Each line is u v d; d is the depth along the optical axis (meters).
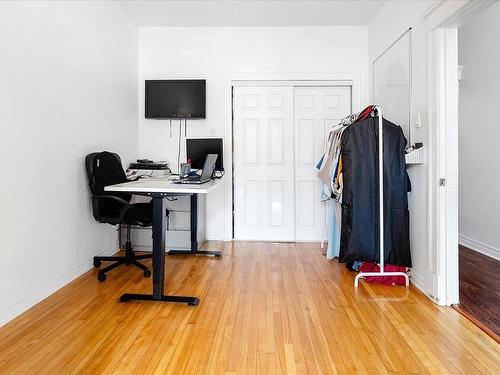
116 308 2.28
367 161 2.74
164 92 4.11
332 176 3.15
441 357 1.71
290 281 2.82
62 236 2.66
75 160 2.84
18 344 1.82
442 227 2.34
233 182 4.25
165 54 4.19
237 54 4.16
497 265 3.25
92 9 3.09
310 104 4.22
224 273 3.02
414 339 1.89
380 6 3.58
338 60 4.11
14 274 2.13
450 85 2.33
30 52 2.28
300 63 4.13
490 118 3.53
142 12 3.78
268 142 4.22
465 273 3.02
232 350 1.77
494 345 1.83
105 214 2.89
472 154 3.81
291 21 3.98
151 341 1.86
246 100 4.23
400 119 3.04
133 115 4.07
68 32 2.72
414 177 2.75
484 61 3.59
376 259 2.74
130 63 3.96
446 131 2.34
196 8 3.68
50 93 2.49
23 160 2.21
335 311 2.25
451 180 2.34
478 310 2.27
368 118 2.76
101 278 2.79
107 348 1.79
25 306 2.23
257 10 3.71
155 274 2.37
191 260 3.43
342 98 4.21
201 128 4.21
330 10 3.69
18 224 2.17
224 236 4.24
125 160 3.84
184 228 3.77
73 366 1.62
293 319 2.13
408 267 2.77
